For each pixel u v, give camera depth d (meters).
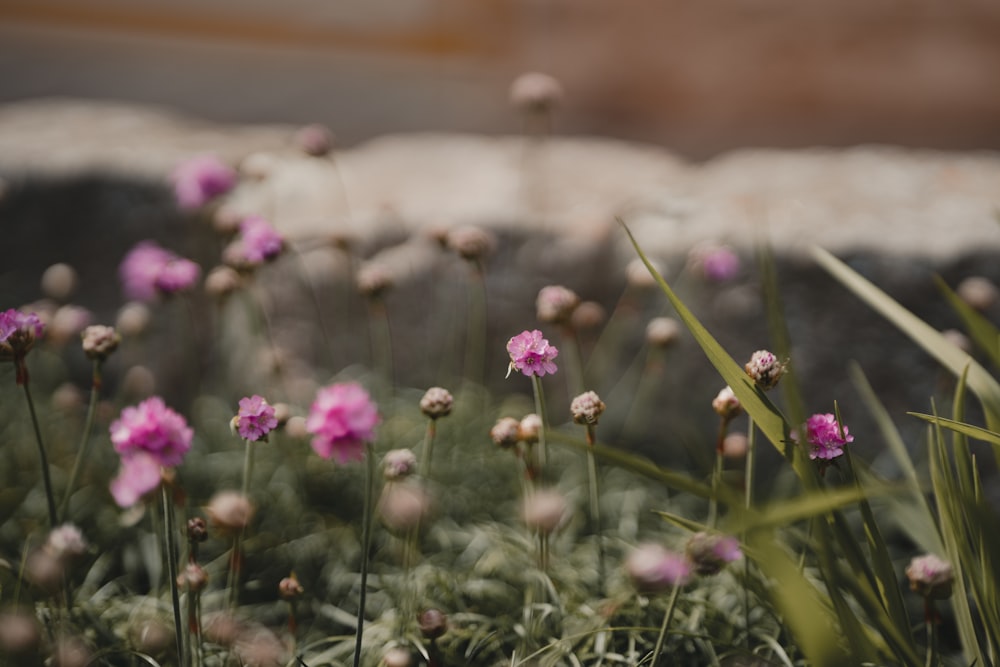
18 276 1.02
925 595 0.59
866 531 0.61
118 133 1.13
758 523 0.53
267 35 2.53
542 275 0.92
